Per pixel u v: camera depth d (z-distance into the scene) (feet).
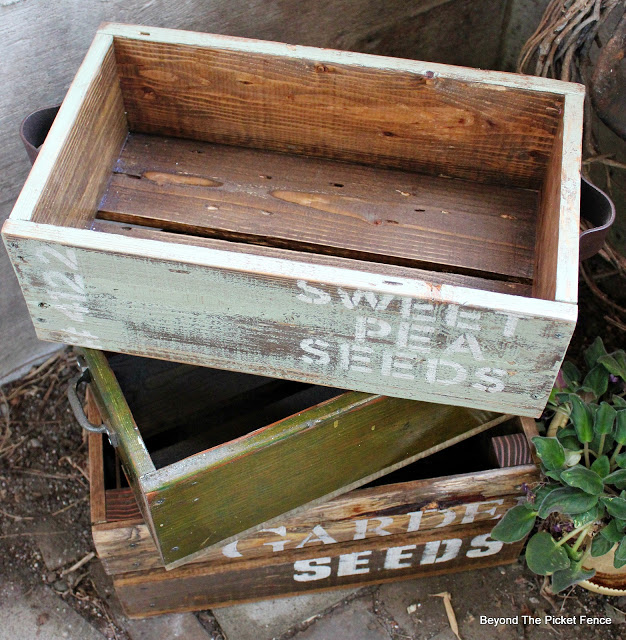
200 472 4.17
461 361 4.09
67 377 6.79
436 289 3.78
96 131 4.78
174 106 5.18
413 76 4.77
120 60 4.97
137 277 4.01
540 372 4.03
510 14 7.06
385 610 5.65
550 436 5.36
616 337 6.82
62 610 5.66
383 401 4.48
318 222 4.96
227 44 4.82
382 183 5.21
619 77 5.01
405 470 5.86
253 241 4.88
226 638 5.51
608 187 6.21
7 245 3.96
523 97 4.74
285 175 5.21
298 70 4.86
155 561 4.91
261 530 4.89
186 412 5.79
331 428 4.44
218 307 4.10
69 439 6.50
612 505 4.74
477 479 4.91
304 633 5.54
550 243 4.26
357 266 4.77
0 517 6.10
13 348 6.61
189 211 4.94
